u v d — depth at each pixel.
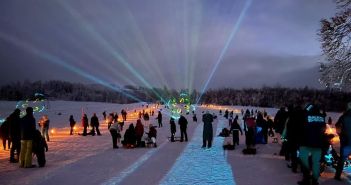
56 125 39.00
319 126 8.73
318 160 8.75
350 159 10.86
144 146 18.12
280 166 11.85
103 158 14.07
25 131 11.72
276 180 9.62
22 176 10.30
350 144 9.21
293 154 10.68
